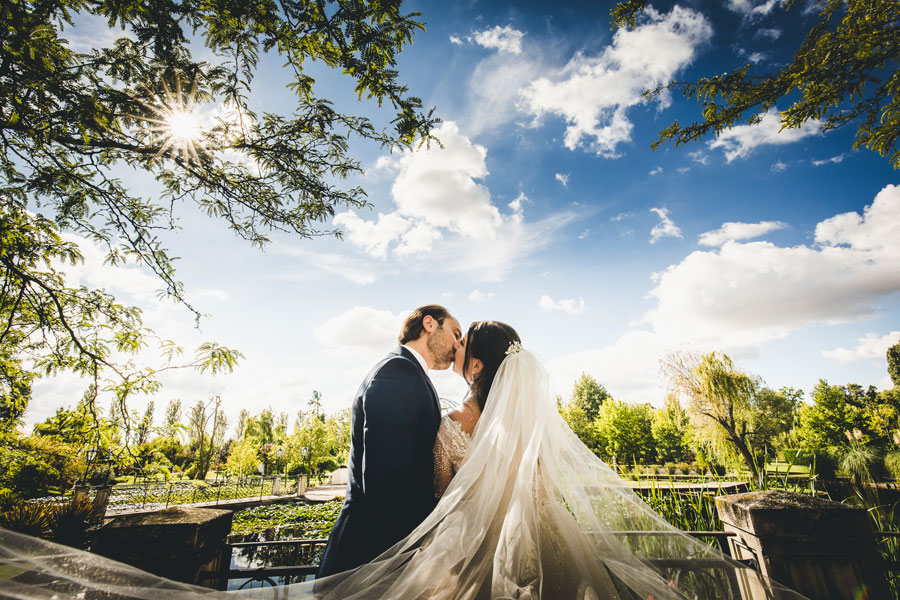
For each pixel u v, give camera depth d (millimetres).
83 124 2184
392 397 1399
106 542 1607
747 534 1706
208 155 3068
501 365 1702
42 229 3297
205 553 1732
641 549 1504
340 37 1827
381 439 1337
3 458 3969
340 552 1388
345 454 32656
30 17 1812
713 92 3523
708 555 1456
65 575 908
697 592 1389
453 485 1397
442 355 1762
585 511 1550
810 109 3271
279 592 1139
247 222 4117
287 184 3678
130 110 2377
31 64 1927
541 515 1396
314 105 2947
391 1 1716
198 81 2455
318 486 20094
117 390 3805
